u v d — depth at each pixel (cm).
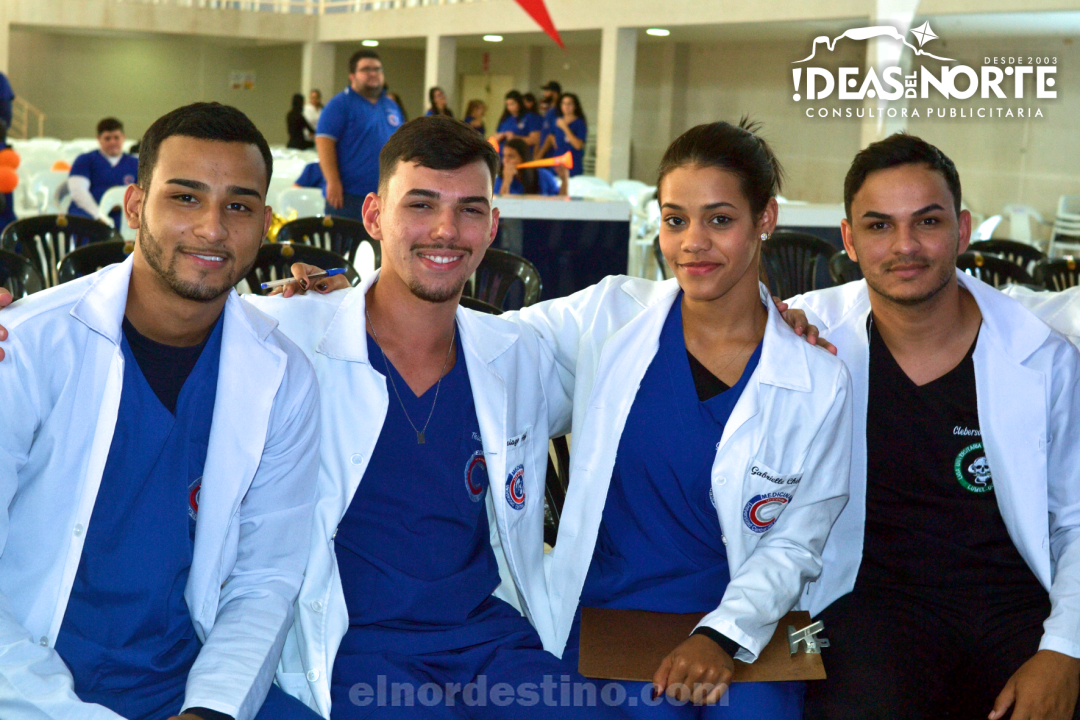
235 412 162
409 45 1909
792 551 187
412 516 180
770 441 187
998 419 197
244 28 1761
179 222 151
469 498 185
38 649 149
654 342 193
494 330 192
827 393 188
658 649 176
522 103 1181
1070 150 1112
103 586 158
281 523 171
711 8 1112
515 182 808
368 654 174
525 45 1773
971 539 201
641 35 1412
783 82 1394
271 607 166
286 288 194
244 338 164
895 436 204
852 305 216
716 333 192
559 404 210
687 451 189
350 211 645
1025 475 196
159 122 154
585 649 175
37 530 154
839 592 205
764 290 198
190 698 151
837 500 193
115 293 156
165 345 161
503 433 186
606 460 192
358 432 178
